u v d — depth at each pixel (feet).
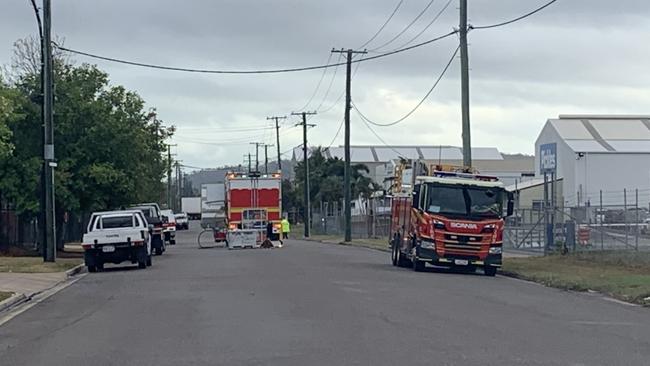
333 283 77.92
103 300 67.31
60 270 100.01
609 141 233.14
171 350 41.86
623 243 126.82
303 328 48.60
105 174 127.85
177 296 68.08
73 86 130.11
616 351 41.39
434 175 99.40
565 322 52.70
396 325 49.85
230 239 156.25
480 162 356.18
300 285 75.82
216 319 53.21
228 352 40.83
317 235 255.70
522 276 90.33
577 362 38.09
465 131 110.83
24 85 130.82
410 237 99.30
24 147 126.93
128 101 136.26
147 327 50.52
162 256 131.34
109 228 104.32
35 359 40.60
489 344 42.93
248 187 156.87
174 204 520.42
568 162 229.66
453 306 60.18
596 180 225.56
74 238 189.57
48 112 109.70
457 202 95.50
